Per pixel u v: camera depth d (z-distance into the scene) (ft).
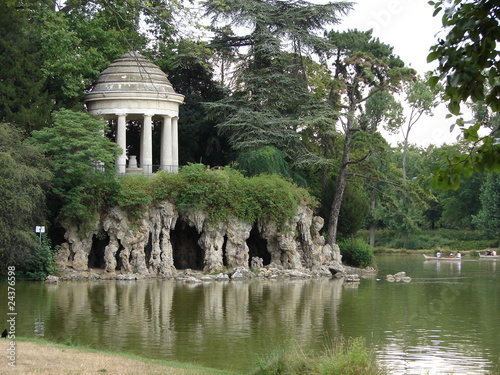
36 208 182.19
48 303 143.95
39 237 190.49
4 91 204.44
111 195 205.57
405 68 250.78
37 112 206.80
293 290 180.14
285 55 256.32
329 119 248.32
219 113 254.06
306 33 254.27
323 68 271.28
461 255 339.57
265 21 250.78
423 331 121.49
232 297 162.30
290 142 253.85
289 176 247.50
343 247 258.57
